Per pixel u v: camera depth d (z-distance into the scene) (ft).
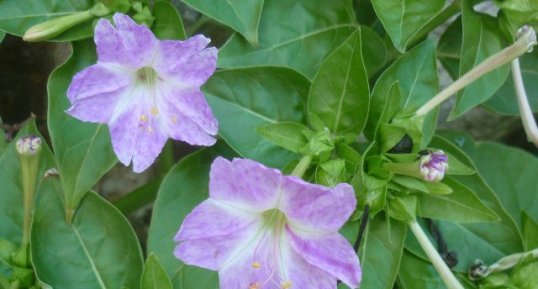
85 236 1.02
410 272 1.05
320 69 0.98
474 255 1.08
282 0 1.05
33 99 1.21
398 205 0.97
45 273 1.00
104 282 1.01
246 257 0.93
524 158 1.20
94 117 0.94
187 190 1.02
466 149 1.19
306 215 0.91
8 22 1.00
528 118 1.04
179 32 1.01
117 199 1.20
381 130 0.97
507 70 1.04
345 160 0.97
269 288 0.94
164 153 1.15
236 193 0.91
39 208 1.01
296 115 1.01
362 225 0.96
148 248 1.00
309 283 0.93
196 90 0.95
